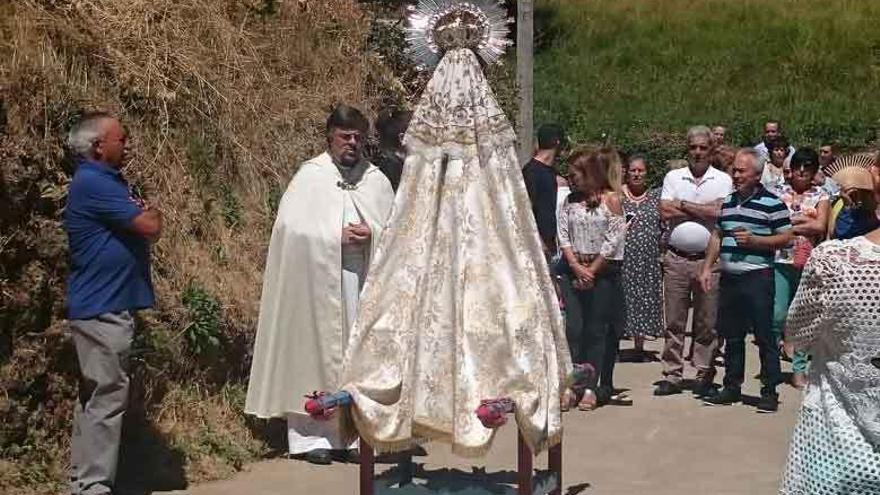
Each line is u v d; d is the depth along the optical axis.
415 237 6.01
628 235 10.78
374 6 12.34
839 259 4.55
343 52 11.05
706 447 8.11
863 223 5.54
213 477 7.16
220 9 9.70
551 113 24.36
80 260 6.29
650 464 7.66
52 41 7.60
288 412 7.60
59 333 6.75
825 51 26.58
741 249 9.05
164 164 8.22
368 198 7.78
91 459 6.36
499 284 5.94
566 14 29.11
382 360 5.92
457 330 5.86
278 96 9.84
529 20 14.47
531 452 5.95
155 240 6.45
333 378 7.57
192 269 7.96
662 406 9.35
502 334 5.87
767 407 9.16
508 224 5.97
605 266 9.03
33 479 6.52
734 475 7.42
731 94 25.44
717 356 10.42
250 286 8.40
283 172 9.39
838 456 4.59
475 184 6.01
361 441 6.03
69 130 7.04
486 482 6.51
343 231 7.63
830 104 24.52
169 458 7.15
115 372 6.33
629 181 10.87
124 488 6.84
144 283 6.46
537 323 5.91
